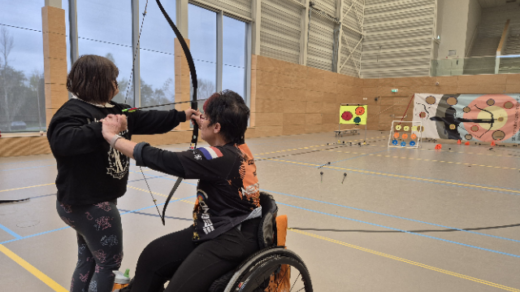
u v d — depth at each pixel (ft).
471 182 17.51
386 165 22.75
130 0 28.81
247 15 39.78
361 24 61.82
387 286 6.91
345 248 8.79
